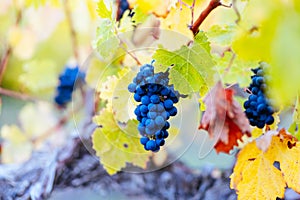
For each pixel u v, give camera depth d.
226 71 0.75
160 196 1.11
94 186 1.11
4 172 1.07
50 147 1.18
